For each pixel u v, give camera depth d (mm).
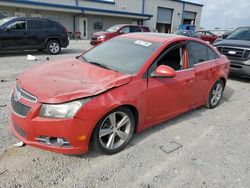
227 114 4980
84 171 2867
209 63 4707
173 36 4215
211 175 2961
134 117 3363
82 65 3678
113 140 3182
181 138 3818
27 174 2744
